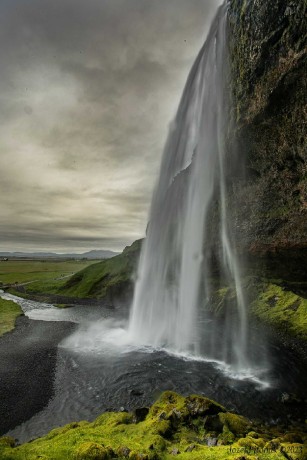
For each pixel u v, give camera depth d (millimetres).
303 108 32250
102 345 44219
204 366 34250
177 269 69938
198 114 60438
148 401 25922
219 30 49219
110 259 113688
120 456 13758
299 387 28266
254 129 38875
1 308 74062
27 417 23828
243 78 38375
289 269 49500
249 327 50250
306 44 29094
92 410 24719
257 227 46719
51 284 114625
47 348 42625
